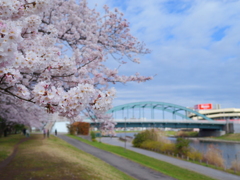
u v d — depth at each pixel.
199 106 151.38
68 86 5.06
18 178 8.91
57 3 7.99
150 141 36.47
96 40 8.59
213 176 17.19
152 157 25.75
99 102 3.15
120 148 31.47
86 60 6.04
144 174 14.16
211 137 76.50
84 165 12.37
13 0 2.67
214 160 23.61
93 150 24.44
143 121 61.00
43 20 8.13
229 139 66.19
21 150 17.41
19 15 2.94
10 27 2.21
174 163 22.58
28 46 3.77
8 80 2.98
